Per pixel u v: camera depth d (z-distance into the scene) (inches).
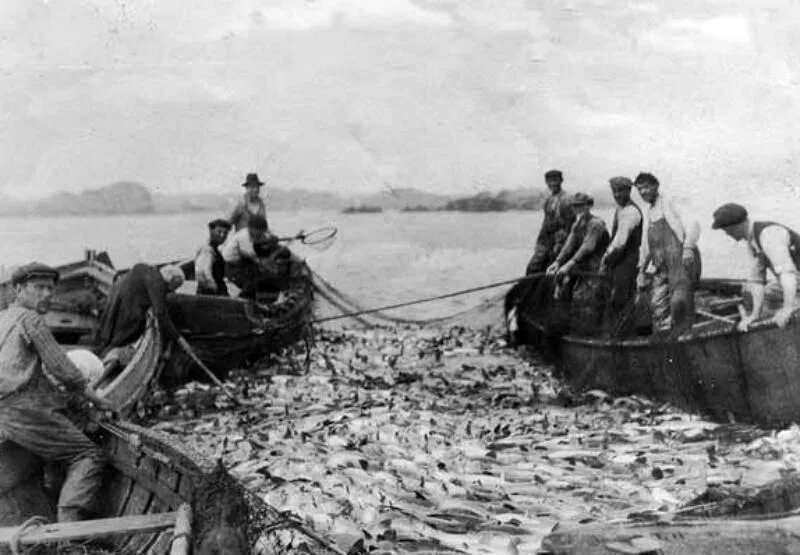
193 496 293.1
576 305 517.0
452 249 530.9
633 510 365.4
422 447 443.5
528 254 524.4
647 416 478.9
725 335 464.8
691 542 289.4
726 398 467.5
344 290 537.0
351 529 349.7
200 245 541.6
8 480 351.9
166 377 519.2
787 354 446.9
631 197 510.3
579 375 511.8
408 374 529.3
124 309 520.7
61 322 550.3
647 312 502.6
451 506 370.9
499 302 526.9
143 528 297.3
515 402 504.7
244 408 501.4
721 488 356.5
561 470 412.5
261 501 303.9
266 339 538.3
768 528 296.7
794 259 474.9
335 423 474.3
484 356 523.5
